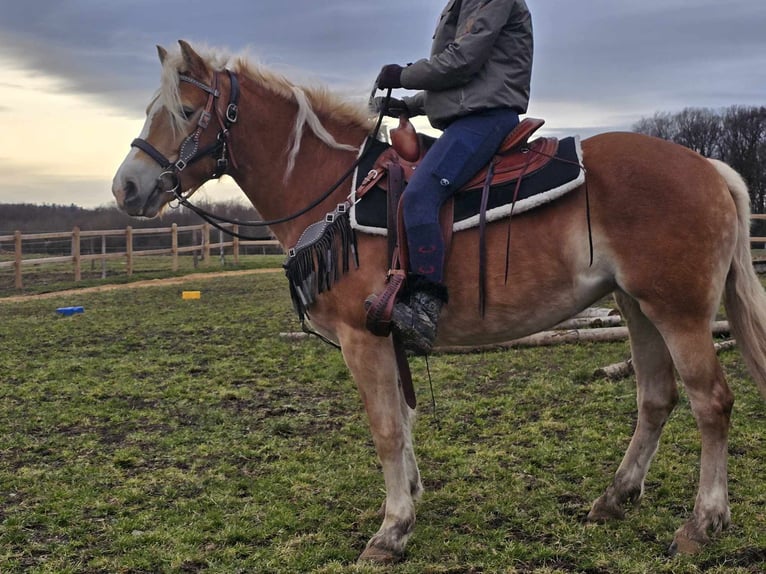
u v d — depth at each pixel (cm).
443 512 388
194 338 955
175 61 363
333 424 552
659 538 346
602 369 646
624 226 320
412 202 327
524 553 335
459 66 328
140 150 362
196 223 2791
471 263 335
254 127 371
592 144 340
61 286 1705
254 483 433
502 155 341
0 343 935
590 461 451
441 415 558
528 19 343
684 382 326
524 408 569
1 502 409
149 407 612
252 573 327
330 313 348
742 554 322
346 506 398
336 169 365
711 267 318
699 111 3036
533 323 341
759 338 330
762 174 2811
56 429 549
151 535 362
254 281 1780
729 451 454
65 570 329
